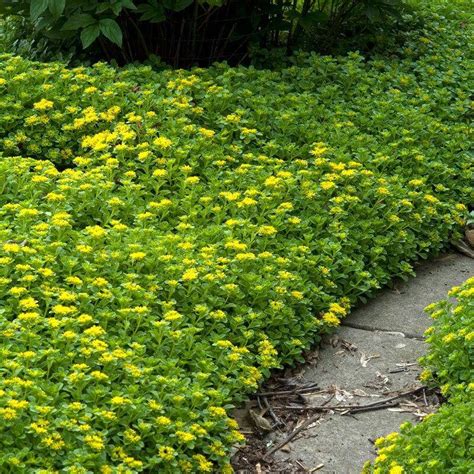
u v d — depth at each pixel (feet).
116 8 23.85
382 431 16.21
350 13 30.25
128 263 17.38
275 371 17.62
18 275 16.38
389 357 18.21
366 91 25.53
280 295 17.65
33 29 27.20
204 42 27.91
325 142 23.00
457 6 36.35
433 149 23.62
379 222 20.52
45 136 22.41
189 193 20.29
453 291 17.25
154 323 15.70
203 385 15.21
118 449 13.62
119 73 24.35
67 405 13.73
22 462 12.83
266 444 15.81
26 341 14.84
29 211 17.88
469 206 23.20
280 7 27.53
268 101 24.09
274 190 20.38
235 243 18.20
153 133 21.80
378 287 19.38
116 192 20.54
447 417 13.73
